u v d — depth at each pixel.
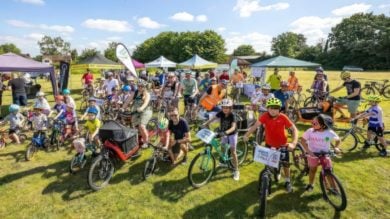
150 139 6.52
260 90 8.03
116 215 3.85
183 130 5.27
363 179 4.84
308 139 4.12
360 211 3.89
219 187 4.62
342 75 8.12
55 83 12.75
